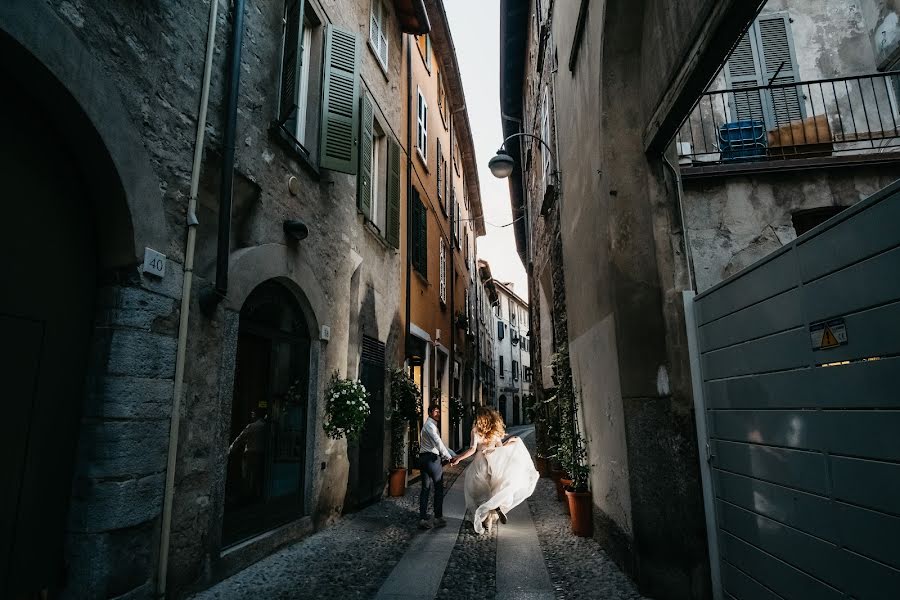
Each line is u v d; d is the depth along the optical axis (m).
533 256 14.12
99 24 3.30
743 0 2.71
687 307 4.20
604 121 4.82
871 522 2.26
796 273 2.83
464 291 20.73
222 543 4.58
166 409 3.80
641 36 4.71
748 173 5.65
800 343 2.79
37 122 3.11
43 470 3.14
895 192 2.11
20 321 3.01
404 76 11.35
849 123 6.57
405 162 11.04
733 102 6.73
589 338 6.09
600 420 5.57
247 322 5.12
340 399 6.18
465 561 4.99
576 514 5.98
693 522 3.87
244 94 5.02
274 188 5.48
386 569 4.68
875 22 6.66
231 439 4.84
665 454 4.07
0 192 2.89
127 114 3.49
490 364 32.34
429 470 6.59
